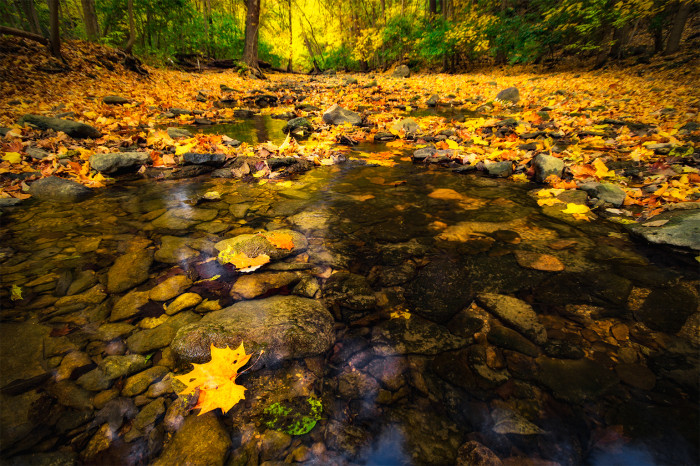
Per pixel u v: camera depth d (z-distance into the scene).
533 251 2.19
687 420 1.13
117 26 13.56
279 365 1.36
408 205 2.98
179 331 1.46
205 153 4.13
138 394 1.24
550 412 1.18
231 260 2.04
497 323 1.59
